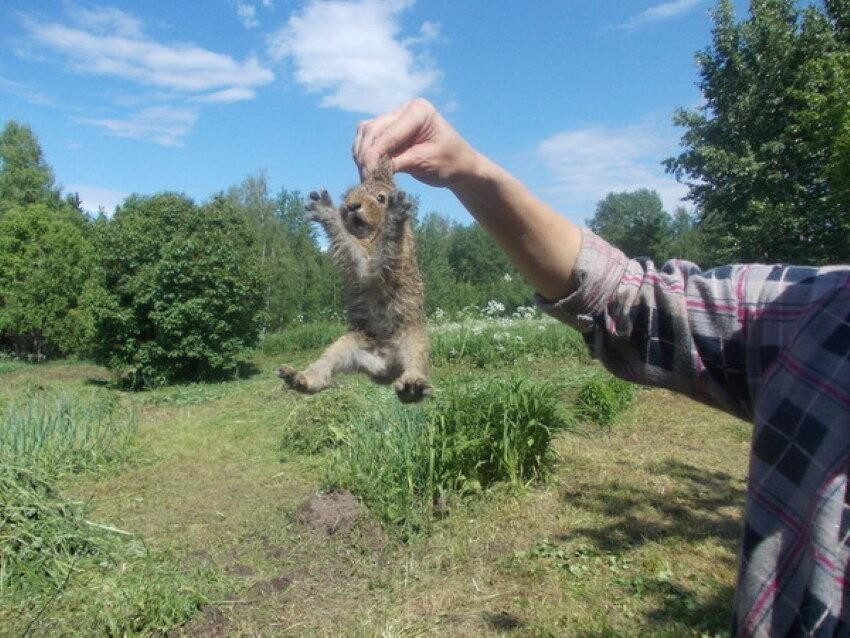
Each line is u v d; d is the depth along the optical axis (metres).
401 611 1.95
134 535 2.55
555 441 3.67
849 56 7.17
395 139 0.76
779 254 9.10
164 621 1.89
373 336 0.99
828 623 0.49
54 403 4.50
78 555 2.31
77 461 3.58
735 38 9.77
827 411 0.52
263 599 2.04
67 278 11.98
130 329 7.64
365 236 0.95
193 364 7.99
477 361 5.88
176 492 3.19
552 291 0.78
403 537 2.44
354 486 2.70
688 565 2.20
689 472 3.18
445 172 0.77
